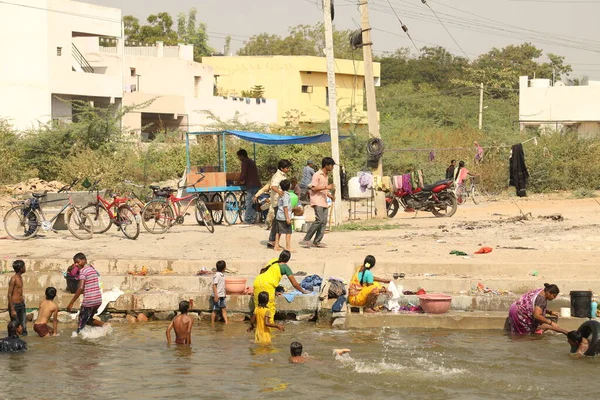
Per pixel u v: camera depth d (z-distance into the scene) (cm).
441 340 1201
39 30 3859
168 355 1144
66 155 3441
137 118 4362
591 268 1423
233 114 4894
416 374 1030
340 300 1327
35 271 1538
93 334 1277
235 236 1828
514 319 1234
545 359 1092
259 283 1241
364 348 1157
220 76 5472
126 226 1822
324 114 5412
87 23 4116
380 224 2088
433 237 1831
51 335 1280
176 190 2052
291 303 1341
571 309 1265
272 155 3506
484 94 6719
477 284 1391
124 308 1395
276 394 959
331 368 1059
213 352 1155
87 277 1293
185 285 1453
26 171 3303
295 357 1100
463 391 959
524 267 1447
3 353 1163
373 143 2292
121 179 3127
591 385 978
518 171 2512
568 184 3572
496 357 1102
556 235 1822
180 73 4738
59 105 4022
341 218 2080
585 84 5800
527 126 4931
